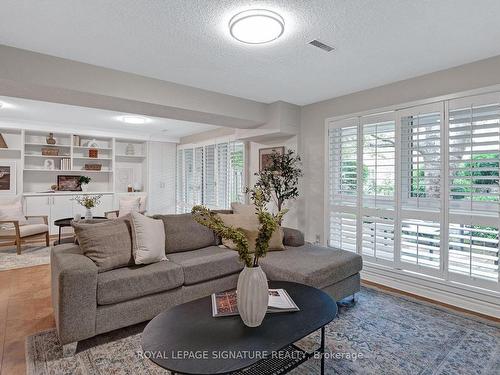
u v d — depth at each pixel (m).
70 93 2.92
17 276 3.64
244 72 3.13
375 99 3.59
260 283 1.60
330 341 2.24
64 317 1.97
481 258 2.76
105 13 2.04
